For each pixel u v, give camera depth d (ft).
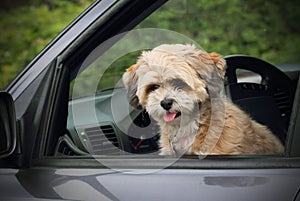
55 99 7.52
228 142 7.65
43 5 31.99
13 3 31.96
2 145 7.01
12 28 31.24
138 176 6.70
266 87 9.53
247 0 30.89
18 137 7.34
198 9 30.50
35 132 7.45
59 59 7.64
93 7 7.72
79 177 6.97
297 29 30.50
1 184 7.29
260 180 6.26
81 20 7.71
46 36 31.04
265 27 30.60
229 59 9.52
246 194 6.23
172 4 26.21
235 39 30.22
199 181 6.45
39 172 7.22
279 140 8.19
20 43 30.89
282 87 9.66
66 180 7.00
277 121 9.06
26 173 7.27
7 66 30.32
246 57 9.59
